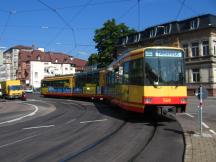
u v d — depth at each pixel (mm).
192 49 57969
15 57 134375
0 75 144875
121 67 22672
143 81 18281
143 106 18156
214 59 55344
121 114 23891
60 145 12711
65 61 132125
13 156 11086
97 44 71375
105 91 34094
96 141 13320
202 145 11719
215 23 56000
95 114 24562
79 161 10109
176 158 10180
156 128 16391
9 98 59094
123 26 71438
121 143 12781
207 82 55344
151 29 65688
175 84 18328
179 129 15734
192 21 57969
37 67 126562
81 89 44781
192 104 32438
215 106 29578
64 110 29984
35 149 12109
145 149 11562
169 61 18500
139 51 19031
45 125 19359
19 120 23141
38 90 112062
